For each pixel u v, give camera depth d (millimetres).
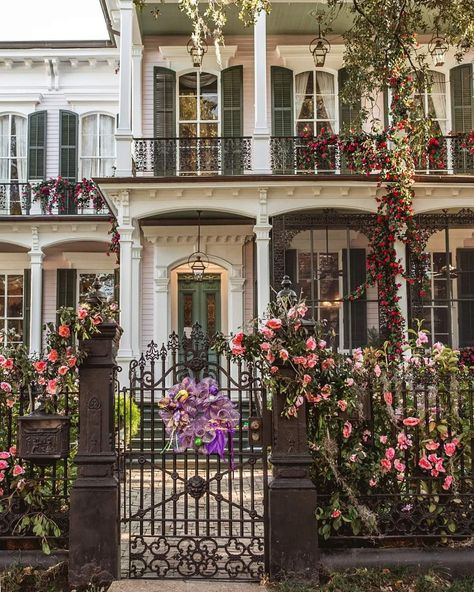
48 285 14391
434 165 11219
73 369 4277
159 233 12195
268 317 4414
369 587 3861
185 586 3900
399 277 10570
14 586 3854
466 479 4262
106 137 14523
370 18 7945
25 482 4141
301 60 12484
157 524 5547
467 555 4117
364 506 4125
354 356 4355
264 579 3977
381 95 12203
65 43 14078
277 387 4121
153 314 12219
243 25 12125
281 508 4051
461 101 12320
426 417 4258
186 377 4371
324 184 10195
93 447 4141
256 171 10445
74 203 13469
